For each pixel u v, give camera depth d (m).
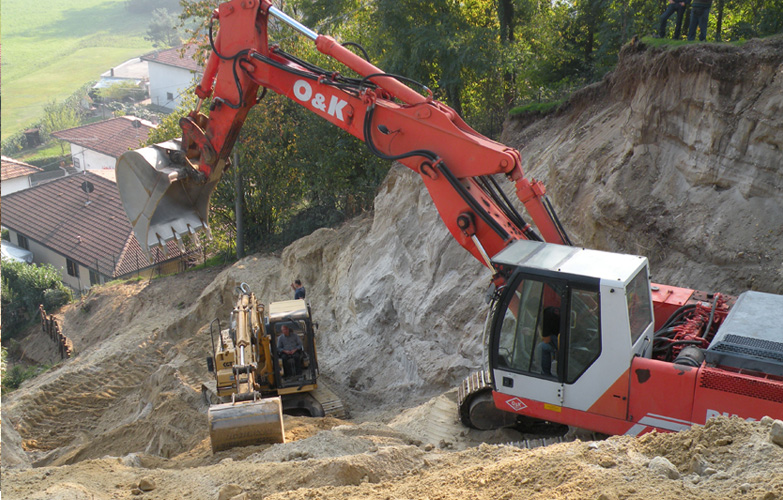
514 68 21.03
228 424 8.65
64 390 21.05
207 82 9.66
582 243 12.16
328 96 8.96
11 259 37.75
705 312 8.05
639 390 6.78
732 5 15.19
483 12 24.06
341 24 26.25
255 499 5.81
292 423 10.94
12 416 18.98
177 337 24.58
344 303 18.91
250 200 29.39
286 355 13.24
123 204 9.58
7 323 35.12
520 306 7.32
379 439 8.28
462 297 13.52
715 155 10.35
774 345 6.47
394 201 18.20
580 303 6.93
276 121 26.41
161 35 66.31
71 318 32.50
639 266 7.11
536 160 15.85
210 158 9.60
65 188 46.41
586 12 21.12
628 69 13.53
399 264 16.44
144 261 37.97
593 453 4.90
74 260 39.31
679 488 4.09
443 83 21.72
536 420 8.78
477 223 8.31
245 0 9.13
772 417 6.17
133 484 6.61
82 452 13.88
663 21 13.25
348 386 16.14
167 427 12.62
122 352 23.48
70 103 57.78
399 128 8.54
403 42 21.94
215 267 30.30
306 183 27.19
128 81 66.44
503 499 4.52
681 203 10.78
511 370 7.51
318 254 22.55
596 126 13.97
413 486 5.32
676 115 11.13
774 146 9.63
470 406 8.98
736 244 9.77
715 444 4.60
